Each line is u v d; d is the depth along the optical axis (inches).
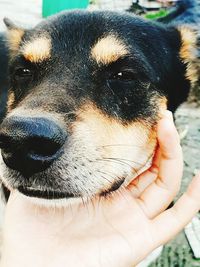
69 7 19.6
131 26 7.7
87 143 5.9
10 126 5.3
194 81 9.3
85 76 6.9
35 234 5.8
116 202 6.1
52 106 5.9
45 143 5.3
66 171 5.7
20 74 7.6
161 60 8.1
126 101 7.0
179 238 10.8
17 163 5.5
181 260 10.2
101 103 6.7
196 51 9.0
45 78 6.9
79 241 5.7
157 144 7.5
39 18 22.3
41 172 5.6
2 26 19.4
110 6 20.5
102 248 5.6
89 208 6.1
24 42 8.3
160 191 6.0
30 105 5.9
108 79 7.0
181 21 10.8
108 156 6.4
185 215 5.8
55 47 7.2
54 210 6.0
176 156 5.8
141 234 5.7
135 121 7.2
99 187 6.2
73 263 5.5
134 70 7.1
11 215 6.1
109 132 6.6
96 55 7.0
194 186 5.8
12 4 24.5
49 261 5.5
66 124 5.8
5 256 5.8
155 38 8.2
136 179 6.7
